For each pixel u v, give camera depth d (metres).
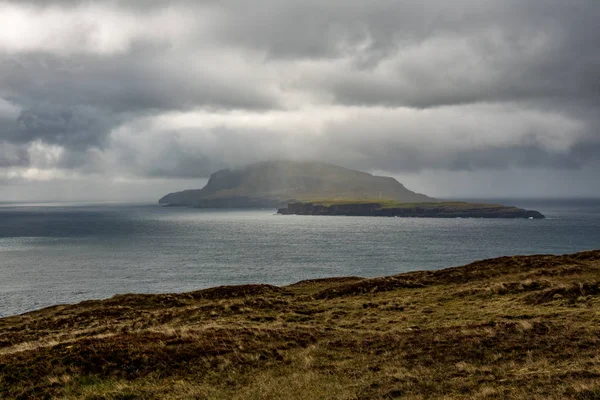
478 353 24.00
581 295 36.00
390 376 21.73
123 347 25.72
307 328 32.16
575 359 21.64
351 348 26.86
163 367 23.91
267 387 21.30
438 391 19.58
